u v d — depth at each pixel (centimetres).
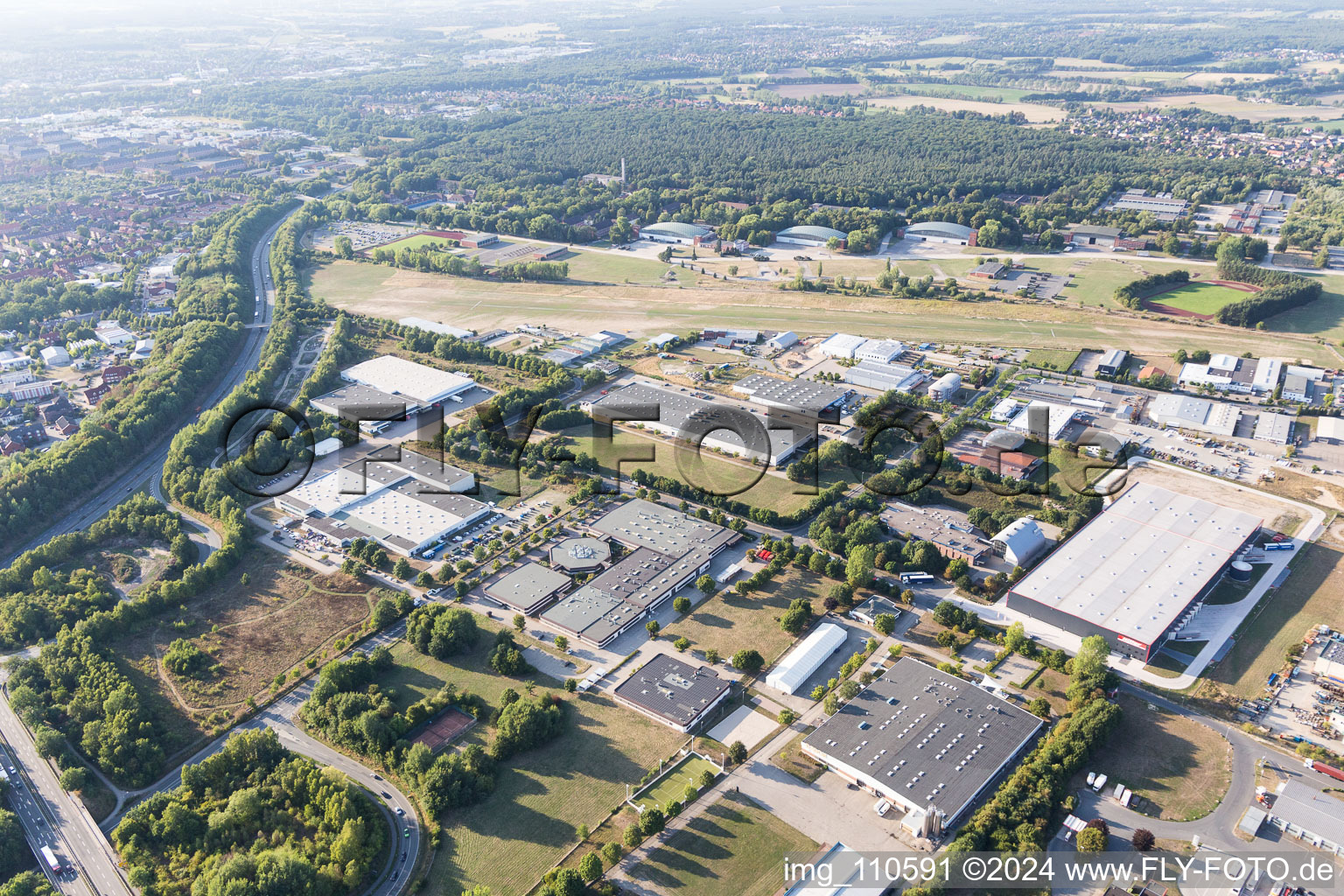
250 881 18862
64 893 19675
